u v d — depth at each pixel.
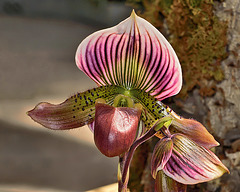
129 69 0.29
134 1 0.38
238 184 0.35
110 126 0.27
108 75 0.30
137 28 0.28
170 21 0.35
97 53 0.29
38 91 1.27
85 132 0.90
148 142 0.38
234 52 0.33
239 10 0.33
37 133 0.93
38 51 1.86
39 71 1.52
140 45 0.29
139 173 0.39
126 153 0.29
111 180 0.73
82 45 0.29
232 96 0.34
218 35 0.33
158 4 0.36
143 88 0.29
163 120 0.28
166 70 0.28
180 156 0.28
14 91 1.26
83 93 0.30
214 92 0.34
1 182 0.70
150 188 0.39
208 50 0.34
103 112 0.28
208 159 0.28
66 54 1.83
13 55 1.76
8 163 0.78
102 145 0.27
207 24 0.34
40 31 2.29
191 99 0.35
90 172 0.76
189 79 0.35
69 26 2.39
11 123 0.97
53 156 0.82
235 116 0.34
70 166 0.78
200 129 0.29
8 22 2.50
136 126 0.28
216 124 0.35
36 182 0.71
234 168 0.35
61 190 0.68
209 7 0.33
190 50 0.35
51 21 2.55
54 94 1.24
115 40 0.29
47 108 0.30
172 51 0.28
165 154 0.28
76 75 1.49
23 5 2.77
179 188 0.29
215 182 0.35
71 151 0.85
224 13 0.33
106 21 2.05
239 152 0.35
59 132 0.31
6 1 2.78
